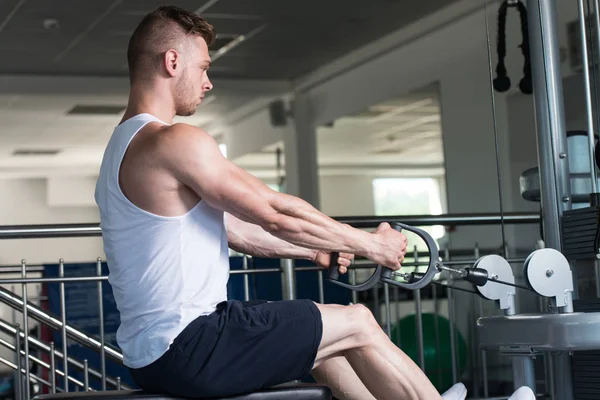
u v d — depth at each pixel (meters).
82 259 17.23
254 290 4.38
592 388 2.68
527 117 7.30
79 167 16.94
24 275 3.45
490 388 6.26
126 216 1.93
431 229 9.39
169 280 1.90
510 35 7.32
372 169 14.15
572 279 2.52
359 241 1.99
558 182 2.82
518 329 2.39
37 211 17.59
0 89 10.39
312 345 1.95
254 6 8.12
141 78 2.03
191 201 1.93
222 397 1.94
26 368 3.48
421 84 8.90
